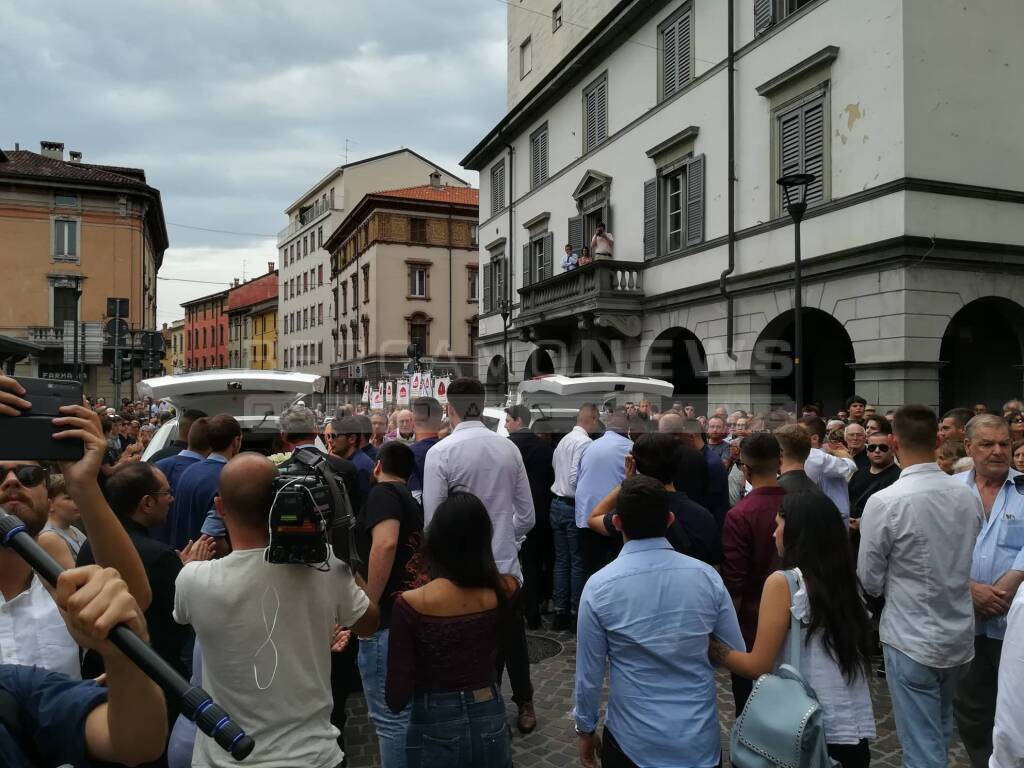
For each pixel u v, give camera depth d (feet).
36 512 9.81
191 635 10.61
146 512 10.79
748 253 50.37
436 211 146.00
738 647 9.39
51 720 5.18
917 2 39.42
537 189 82.12
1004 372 46.11
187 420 19.48
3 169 130.52
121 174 152.15
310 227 196.85
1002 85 41.52
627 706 9.00
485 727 9.43
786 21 46.75
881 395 40.52
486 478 14.64
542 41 87.20
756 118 49.73
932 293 39.65
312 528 7.25
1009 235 41.75
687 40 57.16
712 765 8.86
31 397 5.21
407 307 142.31
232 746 4.00
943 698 10.77
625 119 65.16
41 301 133.80
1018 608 6.23
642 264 62.08
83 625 4.19
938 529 10.58
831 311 43.96
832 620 8.96
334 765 7.71
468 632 9.47
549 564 24.17
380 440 28.71
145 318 150.92
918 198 39.14
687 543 13.82
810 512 9.36
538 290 72.23
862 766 9.05
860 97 41.57
